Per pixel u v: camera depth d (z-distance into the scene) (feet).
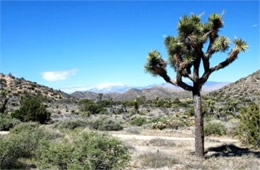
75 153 29.32
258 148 54.08
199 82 45.78
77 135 31.68
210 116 136.26
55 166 29.68
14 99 258.98
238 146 57.52
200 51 44.60
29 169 35.37
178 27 44.62
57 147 29.89
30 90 349.41
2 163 35.78
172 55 45.44
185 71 45.83
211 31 45.03
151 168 37.63
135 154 45.11
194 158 44.29
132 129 86.58
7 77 373.40
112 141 30.73
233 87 365.20
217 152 50.93
